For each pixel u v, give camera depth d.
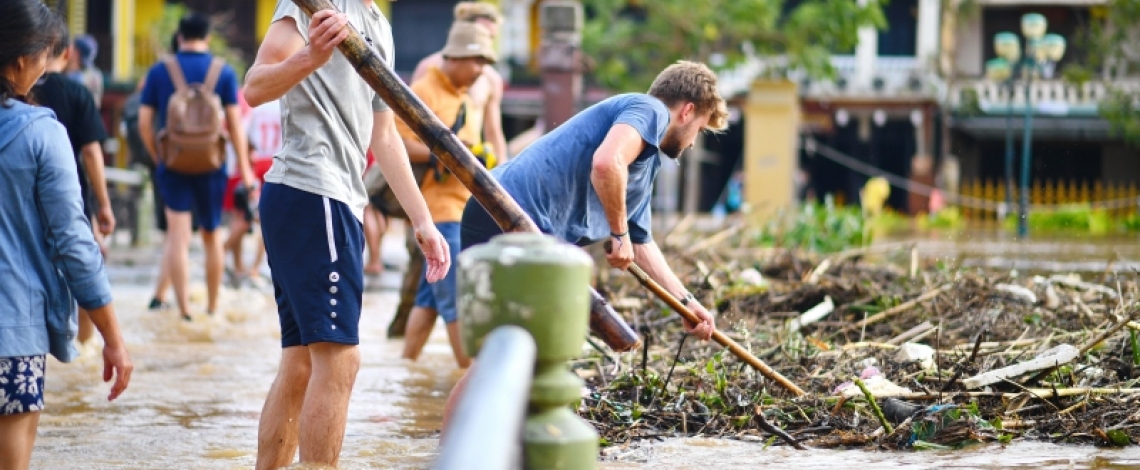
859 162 58.19
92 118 10.53
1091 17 51.66
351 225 6.29
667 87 7.43
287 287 6.23
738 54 44.09
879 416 7.30
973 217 50.12
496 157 12.35
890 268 15.20
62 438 7.70
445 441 2.57
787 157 41.19
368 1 6.50
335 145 6.26
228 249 17.70
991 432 7.26
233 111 13.59
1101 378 8.17
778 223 20.72
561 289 3.67
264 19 56.12
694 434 7.56
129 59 55.03
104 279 5.70
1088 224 42.31
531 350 3.22
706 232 19.56
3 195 5.52
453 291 10.36
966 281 11.92
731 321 11.33
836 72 44.22
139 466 6.96
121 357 5.79
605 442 7.22
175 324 13.38
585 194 7.19
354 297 6.27
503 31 54.16
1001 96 53.62
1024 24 37.84
